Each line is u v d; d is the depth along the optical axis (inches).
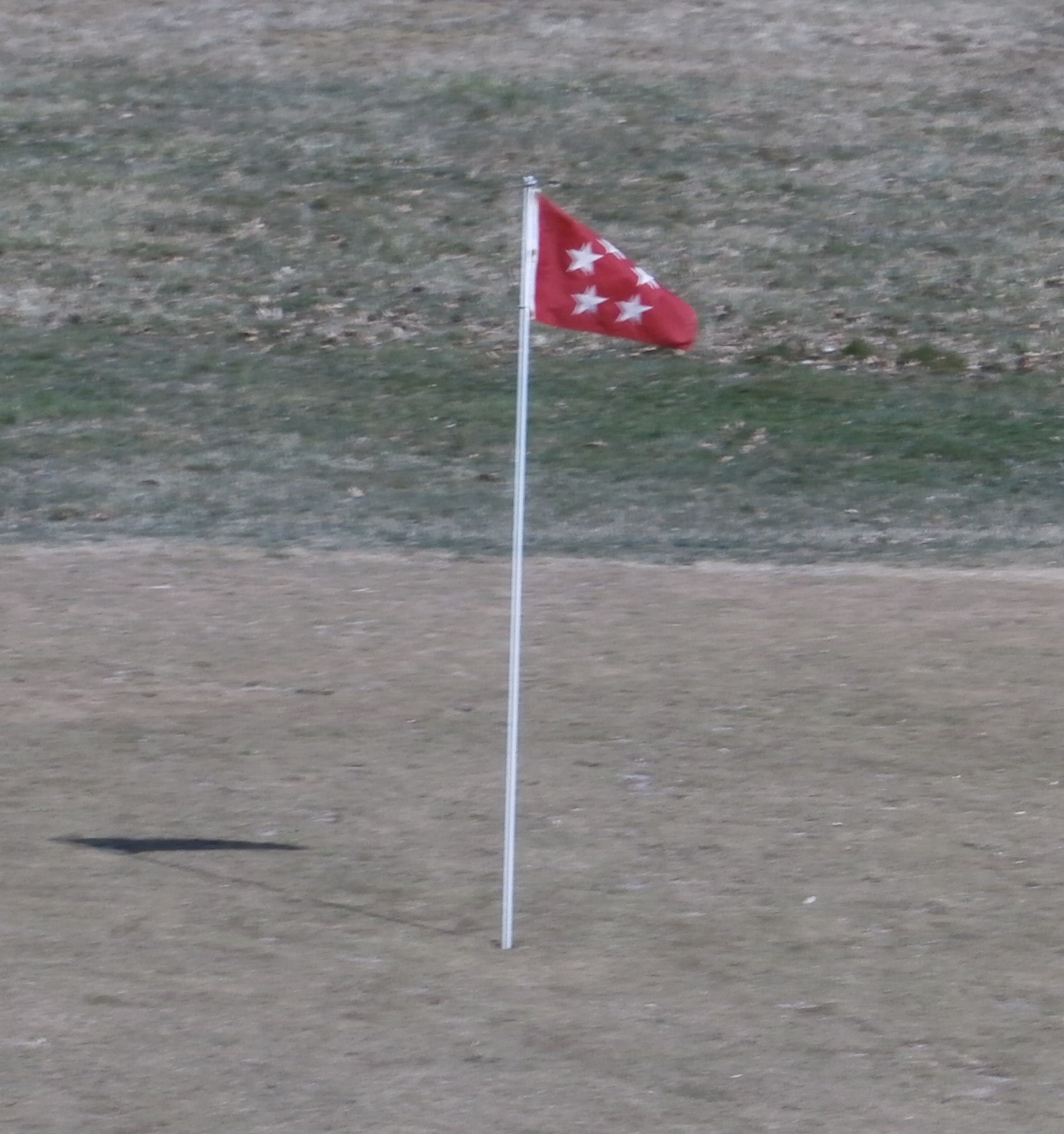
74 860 1162.6
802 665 1619.1
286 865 1160.8
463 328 2935.5
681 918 1070.4
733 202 3388.3
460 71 3924.7
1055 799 1306.6
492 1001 938.1
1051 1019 924.0
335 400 2610.7
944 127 3737.7
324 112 3737.7
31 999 933.2
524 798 1298.0
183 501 2197.3
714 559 1994.3
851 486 2299.5
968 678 1585.9
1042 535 2111.2
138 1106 812.6
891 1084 844.6
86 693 1539.1
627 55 4033.0
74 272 3095.5
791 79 3941.9
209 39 4099.4
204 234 3250.5
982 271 3154.5
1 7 4269.2
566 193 3400.6
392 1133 788.6
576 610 1787.6
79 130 3646.7
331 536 2065.7
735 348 2861.7
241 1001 933.8
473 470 2342.5
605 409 2583.7
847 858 1182.3
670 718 1481.3
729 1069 858.1
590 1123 800.3
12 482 2256.4
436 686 1561.3
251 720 1475.1
